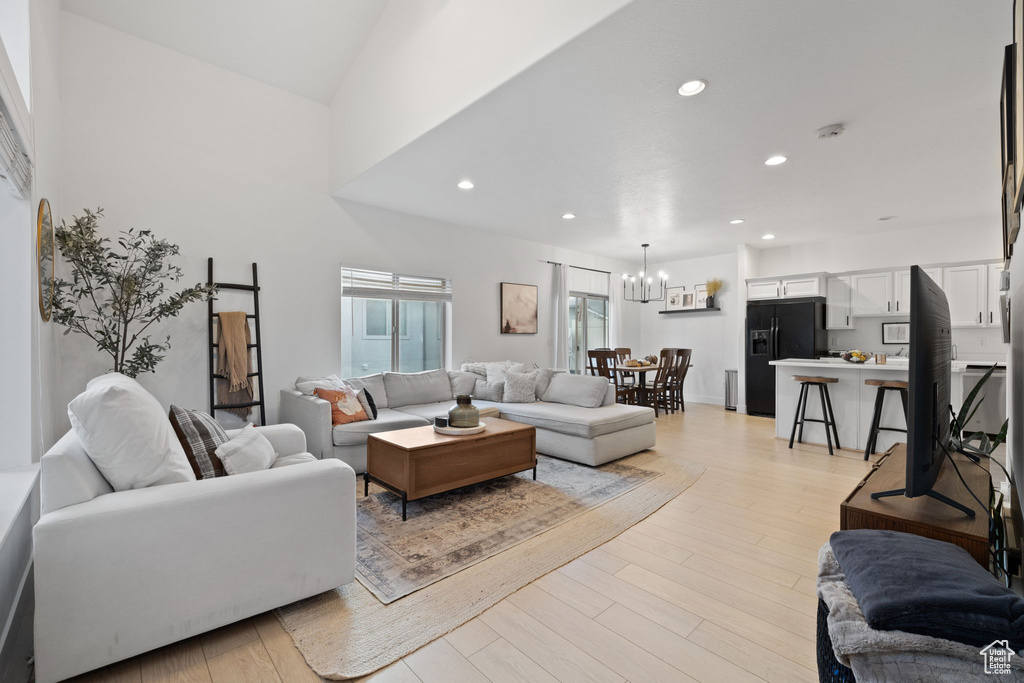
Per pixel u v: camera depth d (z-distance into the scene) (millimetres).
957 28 2145
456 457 3195
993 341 5566
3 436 2281
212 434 2199
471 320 6070
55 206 3012
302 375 4500
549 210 5230
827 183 4266
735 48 2322
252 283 4176
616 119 3055
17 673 1613
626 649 1739
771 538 2680
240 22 3676
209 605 1713
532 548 2537
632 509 3096
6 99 1723
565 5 2299
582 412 4434
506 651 1729
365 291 5051
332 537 2002
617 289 8398
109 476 1683
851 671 1062
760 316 6918
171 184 3748
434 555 2449
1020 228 1379
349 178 4289
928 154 3584
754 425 6133
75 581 1482
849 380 4785
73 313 2988
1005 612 866
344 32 3928
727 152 3568
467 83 2904
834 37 2230
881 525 1465
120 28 3510
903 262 6176
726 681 1574
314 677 1593
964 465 1939
